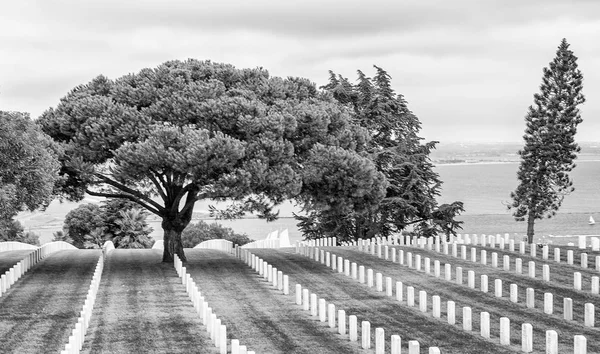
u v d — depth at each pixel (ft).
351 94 276.00
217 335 96.99
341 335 102.78
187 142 162.61
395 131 281.13
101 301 130.62
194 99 174.29
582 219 590.14
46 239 535.60
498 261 167.84
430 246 197.47
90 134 171.32
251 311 120.16
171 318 115.44
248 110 171.32
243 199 190.70
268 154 169.27
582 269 149.07
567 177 283.18
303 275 158.20
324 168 176.96
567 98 278.67
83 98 178.60
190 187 180.86
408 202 260.62
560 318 108.58
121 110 171.94
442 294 130.62
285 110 178.19
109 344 99.71
